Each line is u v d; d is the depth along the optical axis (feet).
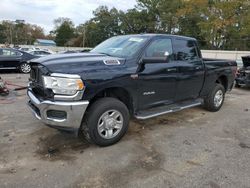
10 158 11.71
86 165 11.30
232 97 27.96
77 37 282.77
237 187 9.96
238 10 106.93
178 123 17.48
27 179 10.11
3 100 22.25
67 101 11.54
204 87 19.13
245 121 18.47
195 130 16.19
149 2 164.86
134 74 13.58
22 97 23.70
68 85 11.41
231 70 21.89
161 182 10.18
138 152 12.73
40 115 12.19
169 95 16.24
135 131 15.62
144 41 14.80
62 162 11.48
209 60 20.22
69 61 12.17
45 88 11.84
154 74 14.66
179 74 16.35
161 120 17.99
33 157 11.87
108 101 12.81
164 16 148.66
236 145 13.98
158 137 14.79
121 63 13.39
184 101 18.06
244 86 34.68
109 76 12.50
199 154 12.74
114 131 13.43
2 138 13.82
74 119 11.71
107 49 15.75
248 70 32.86
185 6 129.90
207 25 112.16
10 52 42.47
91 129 12.45
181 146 13.64
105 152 12.60
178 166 11.46
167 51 15.94
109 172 10.79
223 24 108.47
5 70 43.78
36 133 14.61
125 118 13.57
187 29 142.41
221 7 106.22
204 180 10.39
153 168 11.23
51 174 10.50
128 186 9.86
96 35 221.05
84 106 11.78
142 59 13.91
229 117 19.38
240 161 12.09
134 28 181.68
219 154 12.79
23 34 304.30
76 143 13.48
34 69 13.03
